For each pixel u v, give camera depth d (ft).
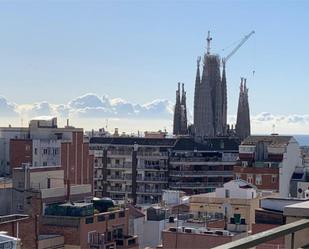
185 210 271.69
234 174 411.54
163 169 504.84
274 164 400.47
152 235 259.19
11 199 255.70
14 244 127.54
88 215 229.66
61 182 282.56
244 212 242.37
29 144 424.05
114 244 239.30
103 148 514.68
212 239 172.45
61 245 222.28
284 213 35.55
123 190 508.94
